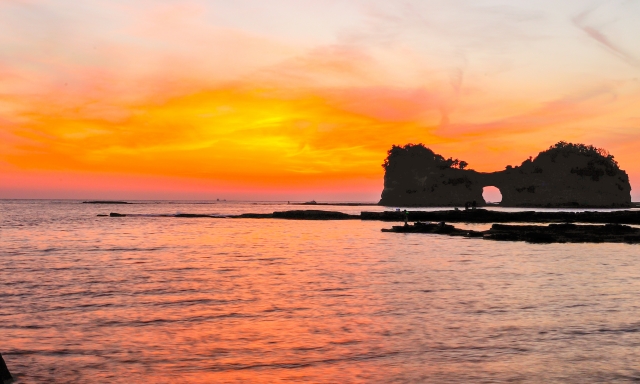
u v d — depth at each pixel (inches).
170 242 2085.4
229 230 3026.6
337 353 535.2
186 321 673.6
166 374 478.9
